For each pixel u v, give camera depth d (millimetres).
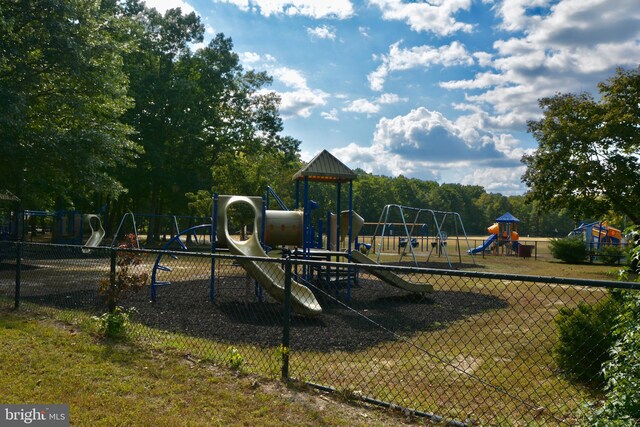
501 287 15977
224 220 12039
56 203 38062
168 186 38469
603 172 24016
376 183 121062
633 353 3393
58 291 11734
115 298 7371
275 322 9156
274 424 4066
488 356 6785
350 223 14406
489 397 5004
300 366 5973
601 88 24625
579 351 5660
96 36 19562
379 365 6156
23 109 16844
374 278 18438
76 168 19031
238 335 7754
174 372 5414
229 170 39500
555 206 26953
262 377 5336
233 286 14266
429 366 6184
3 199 23844
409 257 34188
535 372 5996
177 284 14516
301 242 14484
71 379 5047
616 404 3346
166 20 37688
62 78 19688
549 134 25969
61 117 20844
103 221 44156
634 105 23859
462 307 11578
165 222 50125
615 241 39625
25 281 14031
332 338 7723
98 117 22594
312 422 4133
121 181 36469
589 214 26125
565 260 32875
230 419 4160
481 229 143375
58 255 22500
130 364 5680
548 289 15477
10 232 26469
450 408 4637
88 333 7117
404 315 10320
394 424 4137
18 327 7301
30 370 5297
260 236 13359
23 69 17750
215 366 5730
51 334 6934
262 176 41219
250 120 42656
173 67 37875
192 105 37531
